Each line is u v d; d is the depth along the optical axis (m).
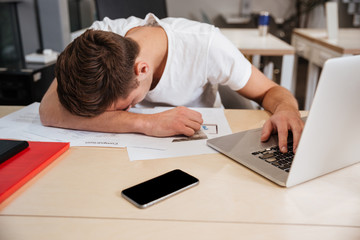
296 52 2.94
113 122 0.75
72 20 2.50
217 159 0.64
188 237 0.43
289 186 0.54
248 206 0.49
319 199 0.51
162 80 0.99
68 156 0.65
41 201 0.50
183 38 0.97
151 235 0.43
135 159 0.64
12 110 0.92
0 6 2.09
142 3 1.79
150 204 0.49
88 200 0.51
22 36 2.21
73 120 0.77
